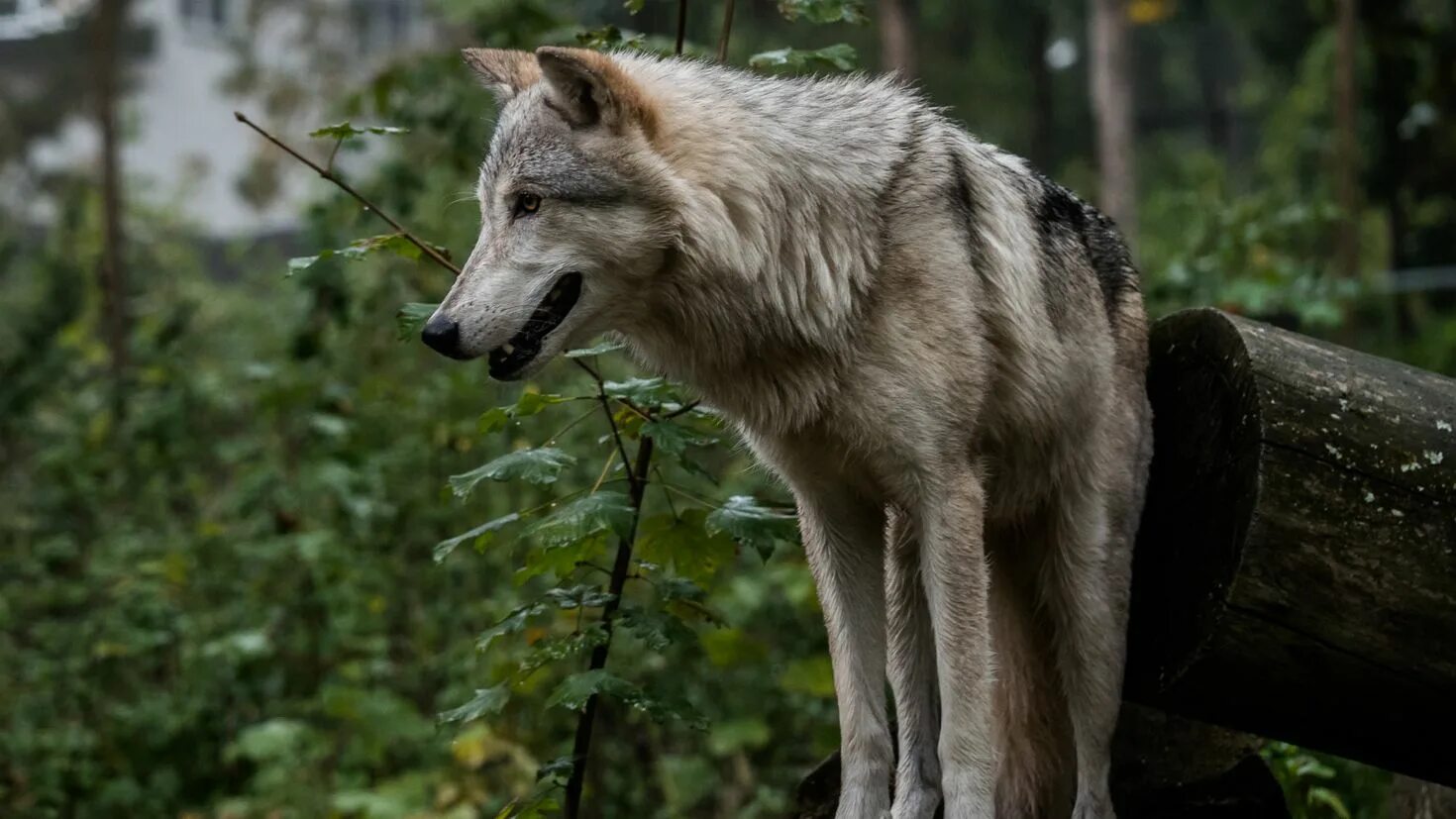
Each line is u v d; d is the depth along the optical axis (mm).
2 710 10781
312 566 10898
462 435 10984
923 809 6391
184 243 28328
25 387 15305
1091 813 6535
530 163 5742
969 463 6102
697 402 6559
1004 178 6555
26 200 39438
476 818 9594
